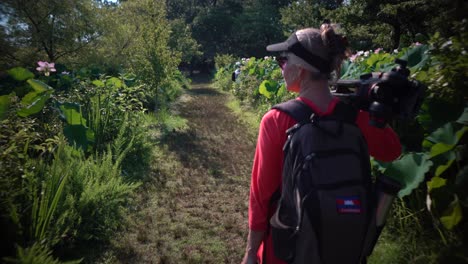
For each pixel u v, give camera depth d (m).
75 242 3.67
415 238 3.24
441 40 2.71
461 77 2.77
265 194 1.38
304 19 30.27
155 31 11.61
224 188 5.48
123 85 8.76
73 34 13.41
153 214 4.48
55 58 13.91
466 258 2.17
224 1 56.06
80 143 5.54
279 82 12.09
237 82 17.91
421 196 3.41
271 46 1.51
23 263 2.69
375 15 18.19
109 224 3.99
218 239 3.91
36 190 3.36
